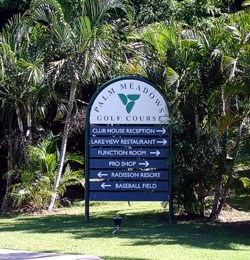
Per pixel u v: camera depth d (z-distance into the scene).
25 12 19.94
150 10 22.17
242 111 15.81
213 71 16.00
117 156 16.66
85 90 22.03
